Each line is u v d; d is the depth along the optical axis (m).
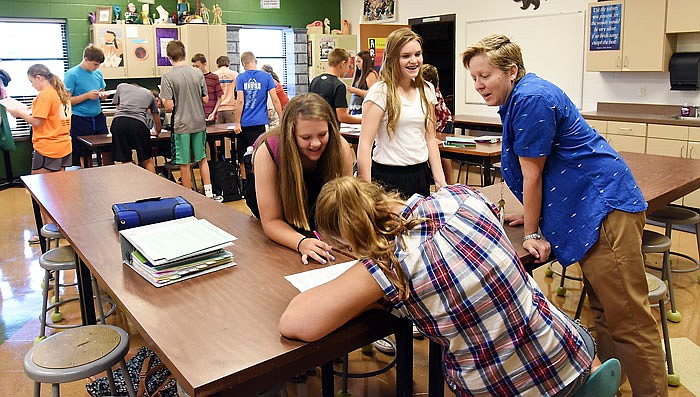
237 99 6.41
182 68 5.88
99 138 6.11
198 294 1.77
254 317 1.60
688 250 4.47
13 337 3.29
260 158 2.19
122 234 2.09
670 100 6.17
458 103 8.50
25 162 7.68
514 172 2.13
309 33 9.62
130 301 1.74
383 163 3.01
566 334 1.47
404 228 1.35
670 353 2.65
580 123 2.00
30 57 7.66
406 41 2.79
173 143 6.02
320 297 1.42
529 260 2.03
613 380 1.54
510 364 1.39
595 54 6.43
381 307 1.59
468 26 8.14
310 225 2.22
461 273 1.33
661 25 5.82
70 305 3.69
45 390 2.72
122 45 7.88
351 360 2.96
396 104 2.86
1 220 5.80
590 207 2.01
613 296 2.06
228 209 2.76
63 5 7.74
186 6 8.47
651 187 2.68
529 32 7.37
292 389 2.67
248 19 9.36
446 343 1.41
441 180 3.04
